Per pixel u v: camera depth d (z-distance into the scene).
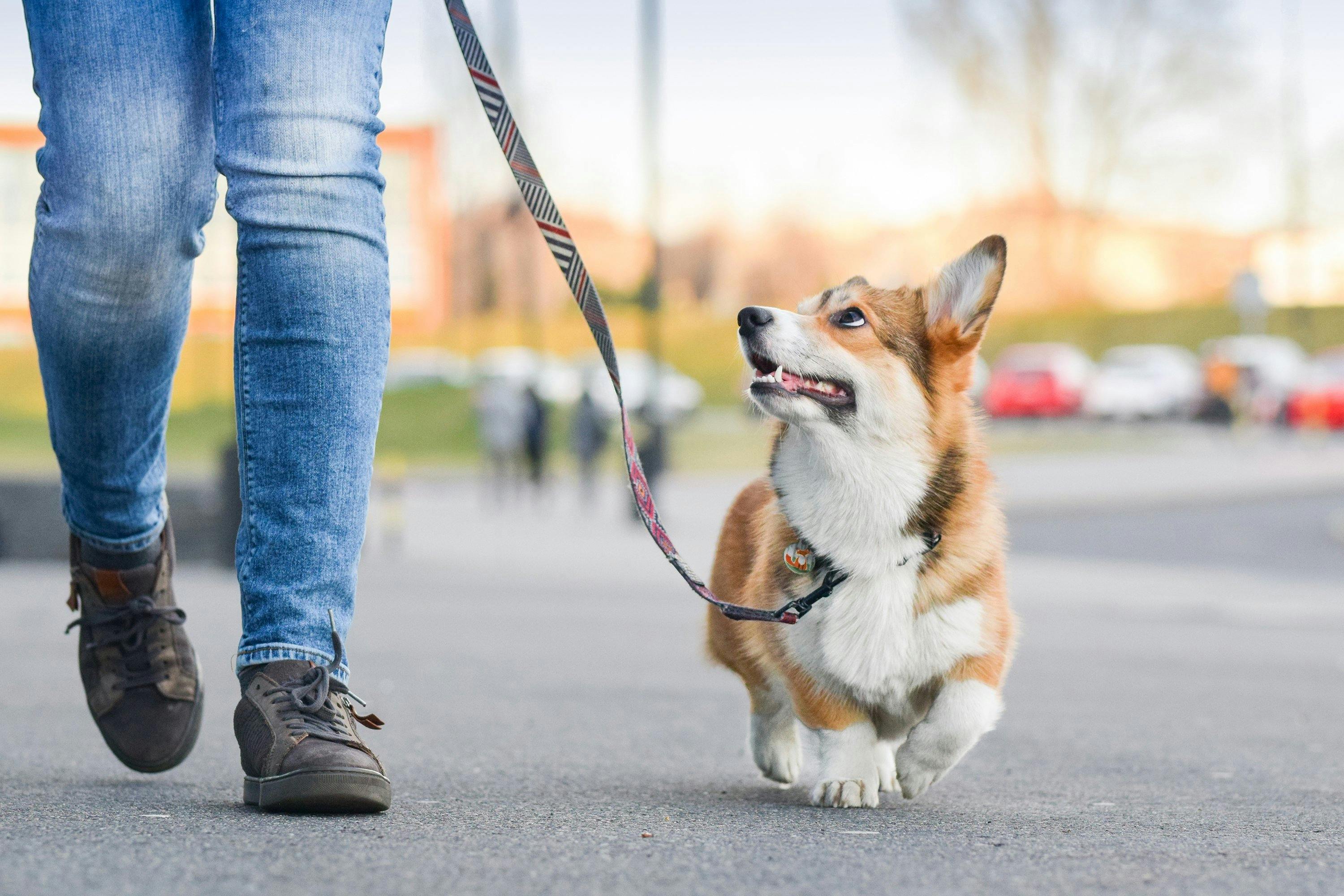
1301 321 67.38
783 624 3.98
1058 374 47.19
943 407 4.17
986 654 3.89
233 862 2.58
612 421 42.69
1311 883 2.70
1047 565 16.48
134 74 3.05
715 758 4.80
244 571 3.28
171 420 46.59
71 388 3.29
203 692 3.87
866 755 3.91
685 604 12.62
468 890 2.42
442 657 8.23
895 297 4.35
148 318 3.22
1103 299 72.00
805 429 4.05
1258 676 8.16
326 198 3.16
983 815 3.63
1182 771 4.61
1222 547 18.66
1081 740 5.44
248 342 3.21
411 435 42.09
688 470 32.97
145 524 3.67
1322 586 14.41
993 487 4.22
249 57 3.13
